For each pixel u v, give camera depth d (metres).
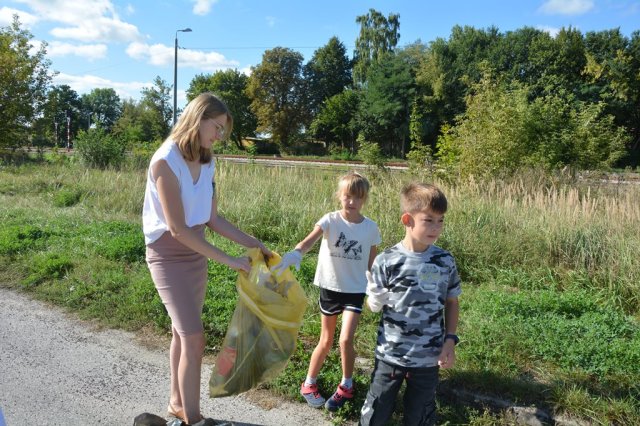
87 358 4.09
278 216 8.34
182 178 2.83
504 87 12.97
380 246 6.57
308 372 3.43
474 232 6.75
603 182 11.44
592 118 13.52
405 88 54.03
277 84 66.25
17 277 5.86
